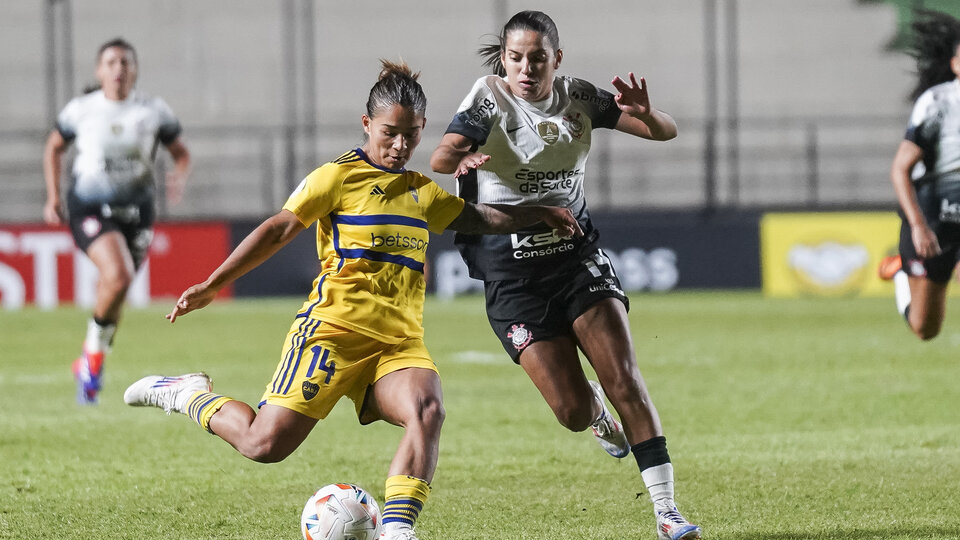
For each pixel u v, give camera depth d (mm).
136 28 94125
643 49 94812
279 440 16422
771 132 92375
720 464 24531
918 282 32156
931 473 22969
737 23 94312
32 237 69062
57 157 35156
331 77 94625
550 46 18359
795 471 23531
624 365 18422
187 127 93000
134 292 70750
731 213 76375
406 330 16828
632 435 18219
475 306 67812
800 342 49688
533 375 19359
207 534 18766
